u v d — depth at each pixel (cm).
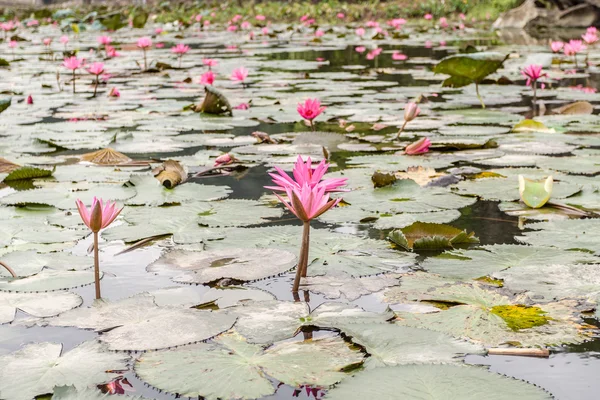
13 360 195
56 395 182
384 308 215
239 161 340
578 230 257
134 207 281
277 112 486
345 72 768
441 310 214
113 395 181
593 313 211
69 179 312
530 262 236
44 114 486
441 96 574
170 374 190
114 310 212
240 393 184
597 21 1427
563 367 193
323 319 208
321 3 2250
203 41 1369
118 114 486
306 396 185
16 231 259
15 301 218
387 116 466
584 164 325
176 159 343
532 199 279
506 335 203
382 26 1783
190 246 249
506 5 1764
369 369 189
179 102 550
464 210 278
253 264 235
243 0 2484
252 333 204
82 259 241
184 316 209
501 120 444
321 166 219
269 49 1145
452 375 187
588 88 613
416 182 303
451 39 1262
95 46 1223
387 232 259
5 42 1383
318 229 261
